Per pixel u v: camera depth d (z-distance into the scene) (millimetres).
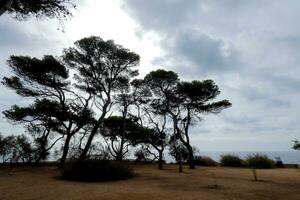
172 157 32219
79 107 22047
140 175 16672
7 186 11047
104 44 20922
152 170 20844
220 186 11727
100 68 21797
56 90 21109
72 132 21359
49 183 12180
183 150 30359
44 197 8703
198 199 8633
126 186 11523
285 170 22094
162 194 9492
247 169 23219
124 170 15188
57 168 20250
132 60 22156
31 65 19469
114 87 23953
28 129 21750
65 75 21031
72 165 14727
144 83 26312
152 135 29516
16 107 21000
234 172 19406
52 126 22297
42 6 7145
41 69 19766
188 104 24766
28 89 20750
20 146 21891
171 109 26094
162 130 26891
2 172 17031
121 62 22000
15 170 18391
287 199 8938
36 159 22484
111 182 13250
